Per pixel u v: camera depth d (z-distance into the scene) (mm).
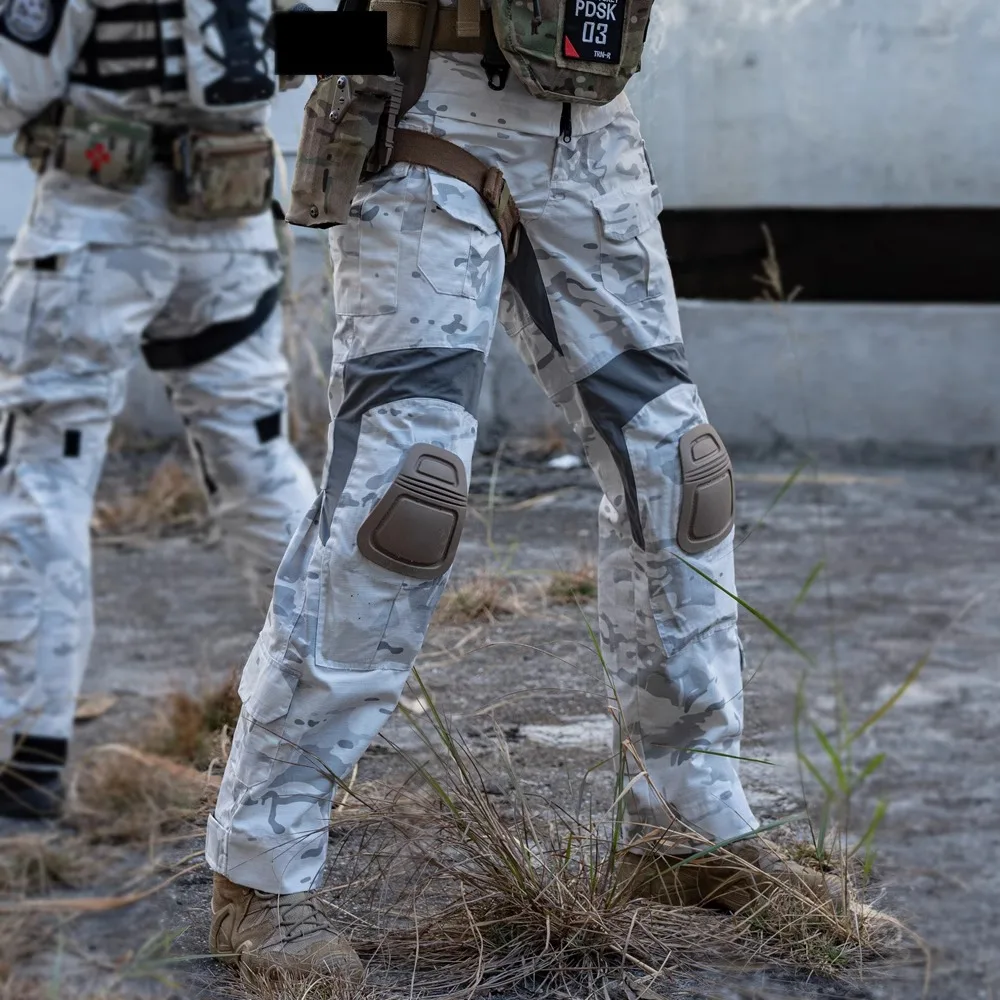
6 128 5070
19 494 5113
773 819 4371
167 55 5016
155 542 9141
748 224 10969
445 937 3463
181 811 4680
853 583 7465
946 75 10562
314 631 3164
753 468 10516
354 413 3213
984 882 3895
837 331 10938
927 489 9805
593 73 3174
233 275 5391
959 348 10820
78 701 6145
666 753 3574
